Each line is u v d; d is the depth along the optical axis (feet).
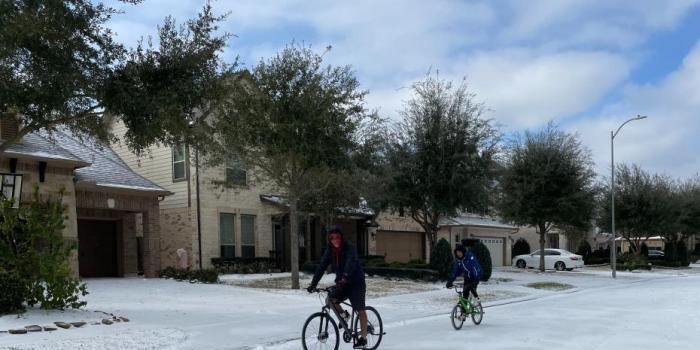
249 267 93.04
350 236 113.91
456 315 42.63
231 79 45.75
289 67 64.39
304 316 47.06
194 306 52.60
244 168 73.82
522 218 116.78
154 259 82.38
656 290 82.53
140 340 34.68
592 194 116.26
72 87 35.40
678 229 169.07
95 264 84.02
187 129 41.34
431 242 94.17
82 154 79.92
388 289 73.77
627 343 36.55
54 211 44.16
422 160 91.66
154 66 38.22
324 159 64.75
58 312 42.70
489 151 92.79
